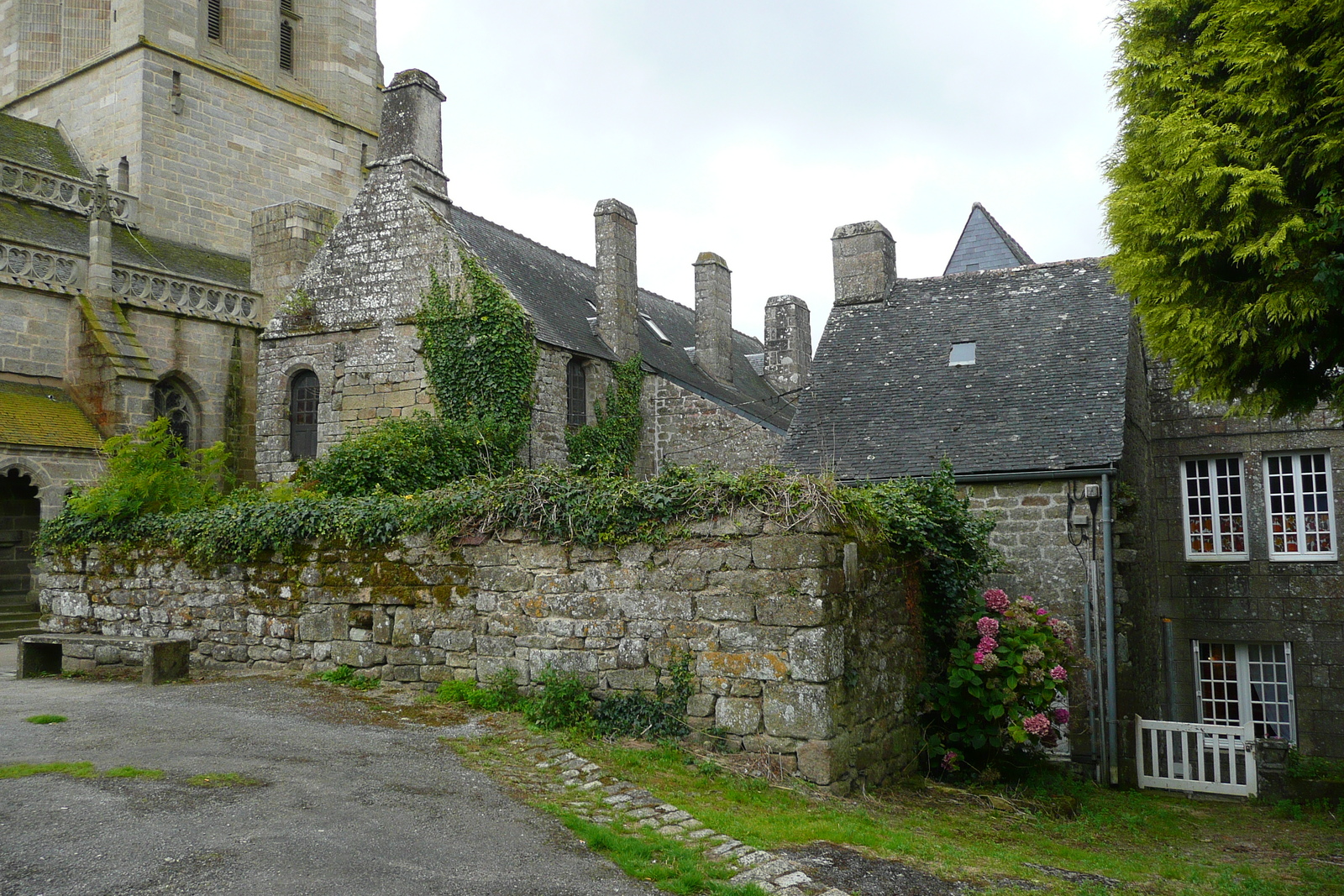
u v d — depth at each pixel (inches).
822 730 309.4
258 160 1112.8
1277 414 357.4
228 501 520.7
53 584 494.6
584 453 770.8
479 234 831.7
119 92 1012.5
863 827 271.3
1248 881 273.3
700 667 331.6
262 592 433.7
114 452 540.1
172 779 265.0
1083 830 344.5
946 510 428.5
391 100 747.4
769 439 828.6
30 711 359.6
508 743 322.3
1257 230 329.1
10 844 212.4
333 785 265.7
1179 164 337.1
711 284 1034.1
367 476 620.1
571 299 885.2
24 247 761.0
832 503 325.7
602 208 862.5
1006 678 401.7
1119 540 505.7
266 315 912.3
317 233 919.0
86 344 771.4
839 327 666.8
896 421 574.2
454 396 691.4
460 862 215.5
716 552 333.4
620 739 335.0
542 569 368.8
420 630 394.0
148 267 837.8
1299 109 323.6
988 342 610.2
